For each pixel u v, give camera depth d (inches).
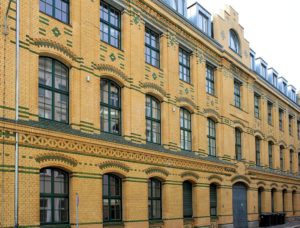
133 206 689.0
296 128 1673.2
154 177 760.3
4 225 482.6
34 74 545.6
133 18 746.8
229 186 1019.9
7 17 510.9
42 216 542.9
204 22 1019.3
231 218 1014.4
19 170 504.7
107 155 642.2
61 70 601.0
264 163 1278.3
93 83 641.0
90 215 601.0
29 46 541.6
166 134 805.2
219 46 1029.2
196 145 901.8
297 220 1523.1
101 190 625.0
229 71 1086.4
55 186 566.6
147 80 768.9
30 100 537.0
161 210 775.7
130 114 714.2
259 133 1255.5
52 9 596.1
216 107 1010.7
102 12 693.9
